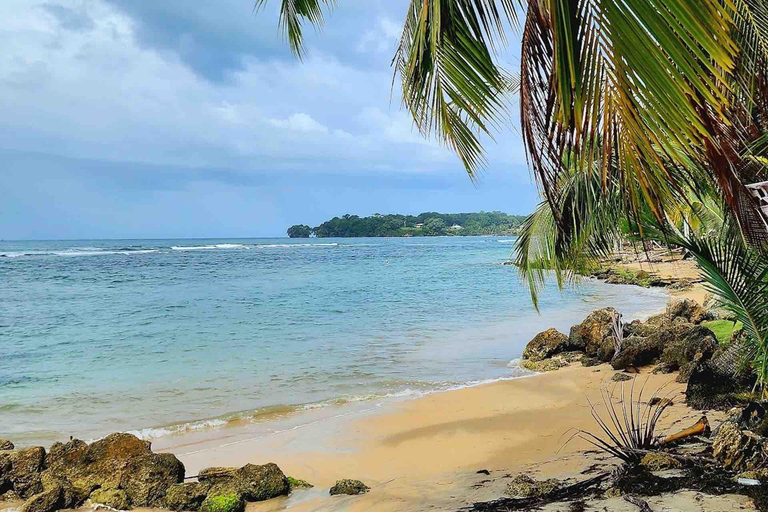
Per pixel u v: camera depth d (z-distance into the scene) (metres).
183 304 26.98
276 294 31.42
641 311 22.98
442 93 3.63
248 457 7.73
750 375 7.89
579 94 2.40
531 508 4.88
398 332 18.64
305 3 8.09
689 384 8.38
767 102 3.92
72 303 27.44
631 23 2.27
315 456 7.69
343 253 90.12
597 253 7.95
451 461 7.20
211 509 5.79
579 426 8.16
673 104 2.26
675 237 5.51
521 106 2.70
